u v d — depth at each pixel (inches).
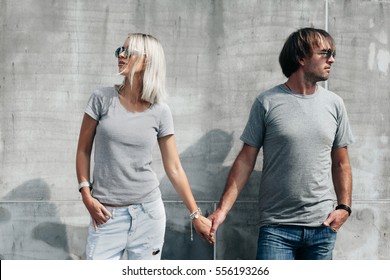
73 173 214.7
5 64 213.6
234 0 217.3
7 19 213.6
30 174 213.9
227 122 217.3
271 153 196.7
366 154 220.1
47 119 214.2
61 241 213.9
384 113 220.7
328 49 195.6
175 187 197.0
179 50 216.1
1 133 213.5
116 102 185.8
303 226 194.4
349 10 219.6
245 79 217.6
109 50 215.2
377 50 220.4
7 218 213.2
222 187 216.8
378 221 220.5
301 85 197.2
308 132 193.6
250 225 217.5
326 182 196.7
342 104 201.8
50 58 214.2
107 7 215.0
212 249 216.7
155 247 189.5
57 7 214.2
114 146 183.6
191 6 216.4
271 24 218.1
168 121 191.3
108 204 184.4
